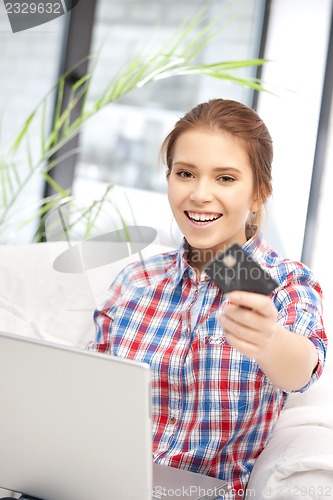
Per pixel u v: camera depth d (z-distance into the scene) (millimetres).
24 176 4621
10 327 2475
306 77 5137
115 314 2094
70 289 2518
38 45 4645
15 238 4590
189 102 4992
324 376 2287
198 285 2006
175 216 1935
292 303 1858
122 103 4953
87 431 1509
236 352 1886
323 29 5133
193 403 1921
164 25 4902
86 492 1564
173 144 1997
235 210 1876
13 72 4578
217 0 4984
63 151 4797
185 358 1934
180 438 1916
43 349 1506
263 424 1941
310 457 1731
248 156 1899
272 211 5055
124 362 1447
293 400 2230
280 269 1965
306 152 5168
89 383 1480
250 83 3355
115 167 4969
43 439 1560
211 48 4996
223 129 1881
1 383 1558
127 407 1463
